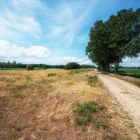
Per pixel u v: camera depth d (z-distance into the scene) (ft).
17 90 44.01
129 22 141.38
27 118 25.11
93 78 90.43
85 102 33.53
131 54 135.44
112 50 160.04
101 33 157.99
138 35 142.20
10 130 21.06
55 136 20.10
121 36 140.56
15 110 28.45
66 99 36.60
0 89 43.86
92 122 23.97
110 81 83.30
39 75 102.47
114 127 22.88
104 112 28.81
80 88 51.29
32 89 46.60
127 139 19.80
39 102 33.76
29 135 20.06
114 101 37.99
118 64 164.66
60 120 24.68
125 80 91.86
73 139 19.49
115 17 152.56
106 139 19.63
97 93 44.55
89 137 19.97
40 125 22.88
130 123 24.73
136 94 48.57
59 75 107.45
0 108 28.91
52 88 50.47
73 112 27.86
